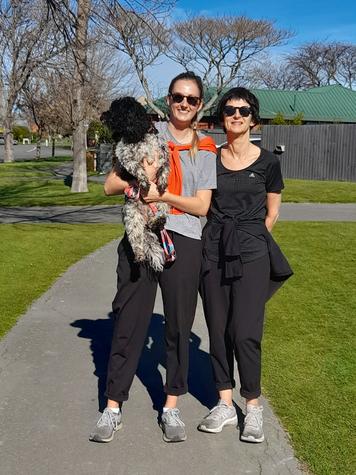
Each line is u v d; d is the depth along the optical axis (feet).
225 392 11.71
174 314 11.07
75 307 20.20
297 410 12.34
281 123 138.72
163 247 10.70
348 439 11.12
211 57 132.67
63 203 56.54
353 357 15.58
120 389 11.11
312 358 15.49
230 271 11.09
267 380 13.94
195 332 17.58
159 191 10.52
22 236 34.40
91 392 13.07
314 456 10.47
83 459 10.27
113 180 10.97
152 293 11.10
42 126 143.95
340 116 179.42
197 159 11.05
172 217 10.94
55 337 16.85
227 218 11.49
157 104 120.37
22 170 106.52
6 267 26.17
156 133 10.69
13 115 137.18
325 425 11.69
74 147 67.77
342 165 89.51
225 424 11.43
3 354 15.37
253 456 10.49
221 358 11.62
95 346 16.14
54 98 105.19
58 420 11.70
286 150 93.20
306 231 37.86
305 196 62.64
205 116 131.64
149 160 10.31
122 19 27.25
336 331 17.84
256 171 11.38
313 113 178.70
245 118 11.25
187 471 9.96
